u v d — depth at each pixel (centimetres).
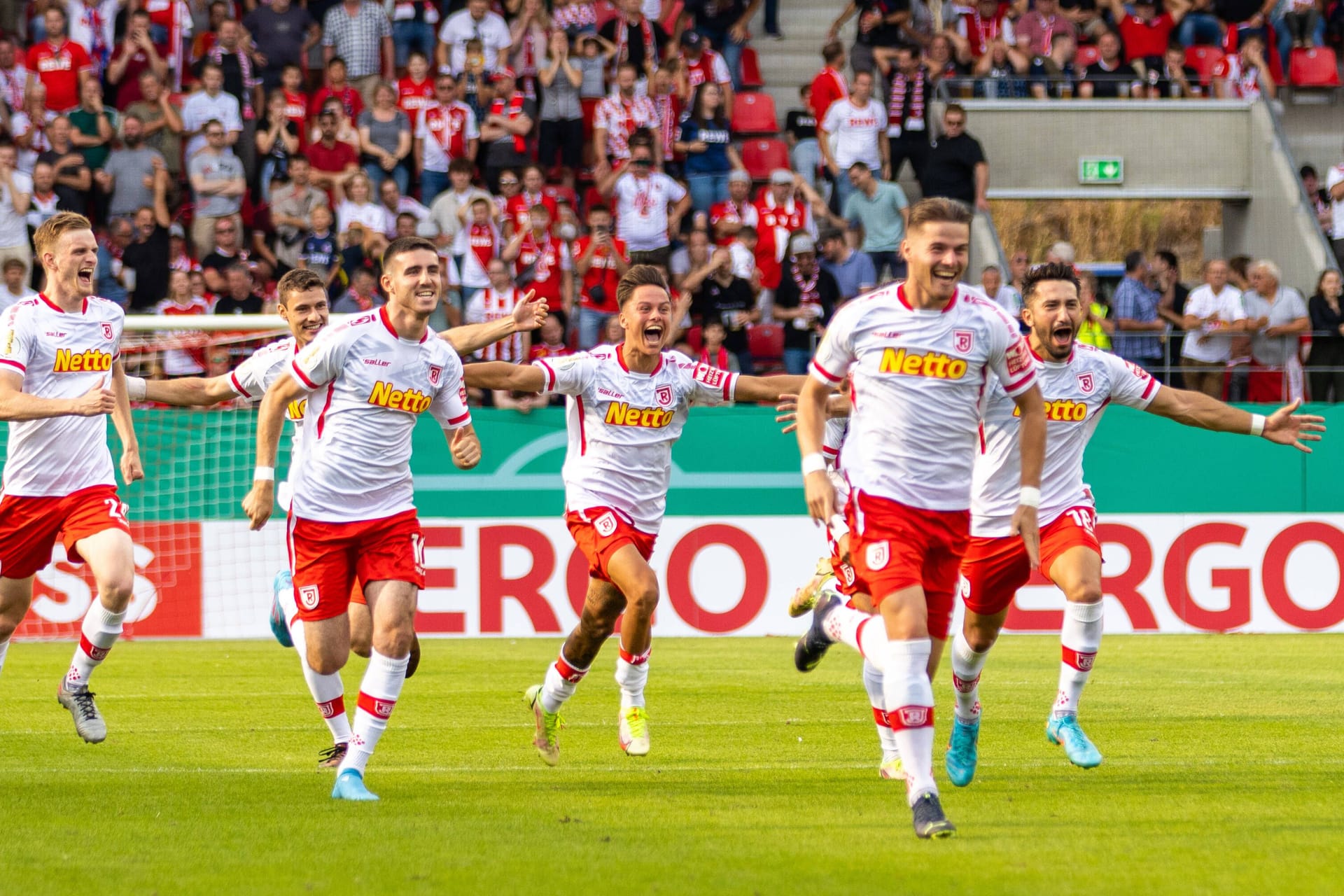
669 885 1458
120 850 1642
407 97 5409
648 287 2247
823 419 1819
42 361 2314
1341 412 4438
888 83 5844
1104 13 6338
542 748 2273
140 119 5241
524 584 4319
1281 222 5788
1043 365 2280
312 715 2869
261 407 2095
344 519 2067
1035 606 4419
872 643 1841
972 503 2250
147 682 3378
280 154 5322
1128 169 5897
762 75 6319
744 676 3503
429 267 2055
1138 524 4384
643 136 5153
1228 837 1694
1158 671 3556
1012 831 1736
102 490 2364
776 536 4356
